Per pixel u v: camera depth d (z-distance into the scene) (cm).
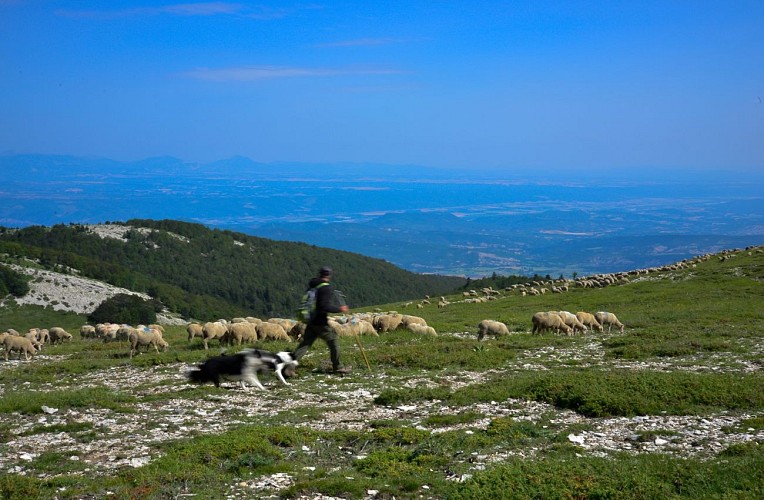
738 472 927
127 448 1216
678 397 1466
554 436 1240
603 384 1558
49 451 1195
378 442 1236
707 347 2259
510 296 6444
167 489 971
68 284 11794
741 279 5256
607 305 4691
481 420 1395
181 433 1329
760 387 1507
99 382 1998
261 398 1647
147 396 1677
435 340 2661
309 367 2027
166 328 4716
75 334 4803
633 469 972
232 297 15512
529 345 2505
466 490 922
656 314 3656
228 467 1070
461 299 6888
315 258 18950
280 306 15562
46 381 2069
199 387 1780
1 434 1309
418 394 1625
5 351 2775
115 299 10125
